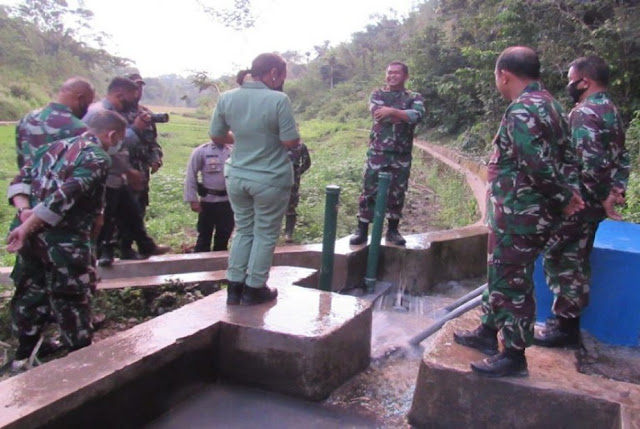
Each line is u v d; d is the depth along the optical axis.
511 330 2.80
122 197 5.14
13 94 36.09
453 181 11.67
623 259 3.56
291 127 3.26
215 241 6.01
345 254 5.09
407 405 3.28
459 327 3.34
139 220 5.35
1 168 12.62
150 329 3.19
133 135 5.11
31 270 3.46
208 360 3.32
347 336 3.43
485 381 2.84
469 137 15.44
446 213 9.15
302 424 3.01
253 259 3.51
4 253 6.20
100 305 4.38
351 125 29.72
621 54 10.41
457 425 2.92
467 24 17.36
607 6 11.19
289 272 4.42
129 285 4.62
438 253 5.61
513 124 2.62
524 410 2.79
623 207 6.66
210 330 3.29
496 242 2.79
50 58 46.66
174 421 2.96
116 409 2.70
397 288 5.43
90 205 3.35
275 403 3.20
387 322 4.64
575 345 3.31
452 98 18.61
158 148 5.76
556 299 3.35
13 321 3.56
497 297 2.82
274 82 3.37
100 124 3.59
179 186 10.80
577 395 2.70
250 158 3.32
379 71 37.53
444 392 2.93
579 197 2.76
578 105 3.38
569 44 11.64
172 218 8.23
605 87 3.38
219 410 3.09
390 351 3.95
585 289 3.27
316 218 8.12
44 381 2.54
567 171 2.79
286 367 3.23
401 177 5.36
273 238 3.52
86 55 51.97
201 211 5.90
